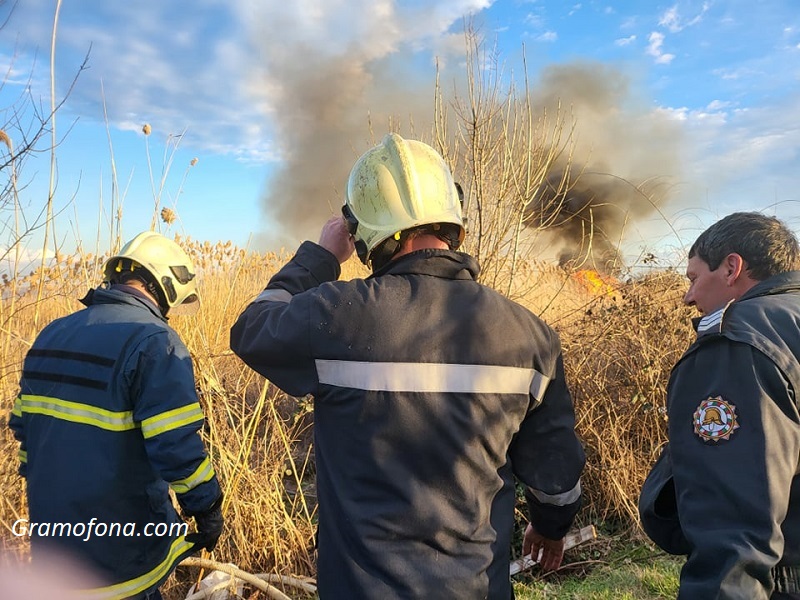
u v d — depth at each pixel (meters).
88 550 1.77
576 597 2.98
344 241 1.60
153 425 1.77
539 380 1.35
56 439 1.78
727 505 1.15
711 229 1.53
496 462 1.29
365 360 1.23
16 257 2.97
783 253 1.39
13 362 2.93
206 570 3.07
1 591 1.79
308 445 4.26
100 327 1.86
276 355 1.28
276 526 3.27
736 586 1.09
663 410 3.93
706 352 1.31
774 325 1.27
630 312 4.13
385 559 1.18
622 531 3.72
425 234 1.41
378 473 1.22
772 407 1.17
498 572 1.27
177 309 2.47
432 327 1.26
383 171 1.41
